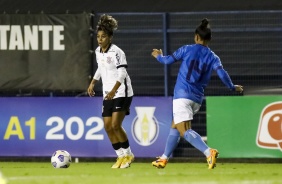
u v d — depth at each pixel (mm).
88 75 47312
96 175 34375
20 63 47938
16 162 47719
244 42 48656
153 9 55781
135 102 46750
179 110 35500
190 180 30625
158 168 40188
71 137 47281
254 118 46000
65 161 40469
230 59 48844
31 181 30609
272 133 45844
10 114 47812
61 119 47375
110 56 37344
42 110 47531
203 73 35562
